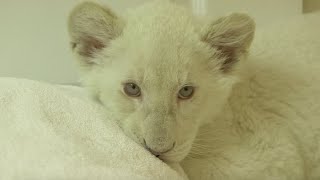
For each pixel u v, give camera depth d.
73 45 0.44
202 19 0.46
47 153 0.31
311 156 0.48
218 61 0.44
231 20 0.43
